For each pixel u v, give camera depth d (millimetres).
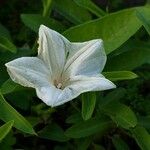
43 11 368
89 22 317
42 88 279
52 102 269
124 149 339
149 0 373
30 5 424
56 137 331
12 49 310
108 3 410
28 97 332
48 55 293
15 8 430
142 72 376
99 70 296
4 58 332
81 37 319
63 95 274
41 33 289
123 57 332
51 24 344
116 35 318
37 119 337
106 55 314
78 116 329
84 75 291
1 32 367
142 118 333
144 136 318
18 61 280
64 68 300
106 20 317
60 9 356
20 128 285
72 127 318
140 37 386
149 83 399
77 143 336
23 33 401
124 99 365
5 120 288
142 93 395
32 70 284
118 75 298
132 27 316
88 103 292
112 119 319
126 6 431
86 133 318
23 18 341
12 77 280
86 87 277
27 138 364
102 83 276
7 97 328
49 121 342
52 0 352
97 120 322
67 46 297
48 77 293
